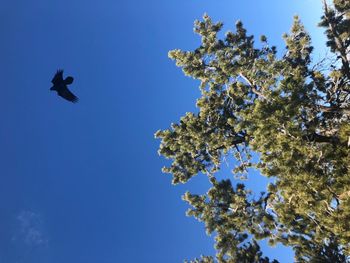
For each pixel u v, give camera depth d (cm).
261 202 2509
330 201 1892
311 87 2138
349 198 1817
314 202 1941
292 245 2405
